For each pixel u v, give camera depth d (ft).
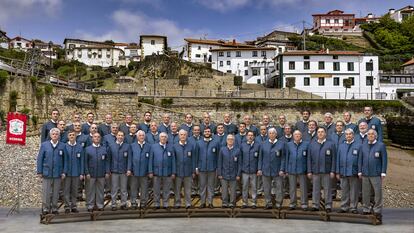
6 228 31.48
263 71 224.74
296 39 301.02
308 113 42.83
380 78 192.65
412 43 310.65
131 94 109.19
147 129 43.91
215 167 37.63
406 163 100.63
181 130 37.63
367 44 324.80
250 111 134.51
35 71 108.68
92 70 252.62
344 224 32.68
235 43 271.08
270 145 36.70
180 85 172.76
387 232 29.81
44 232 30.01
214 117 132.36
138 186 37.96
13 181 56.70
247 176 36.96
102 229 30.94
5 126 83.87
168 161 36.22
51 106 95.66
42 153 34.19
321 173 35.32
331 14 364.79
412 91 185.68
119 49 340.59
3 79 84.38
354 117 140.97
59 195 37.19
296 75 186.19
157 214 36.11
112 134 37.91
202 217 35.81
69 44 348.59
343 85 184.03
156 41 291.38
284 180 38.73
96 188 36.14
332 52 188.14
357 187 34.55
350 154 34.37
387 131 139.74
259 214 36.50
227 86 181.27
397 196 61.72
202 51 269.64
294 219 34.76
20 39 361.92
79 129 38.52
